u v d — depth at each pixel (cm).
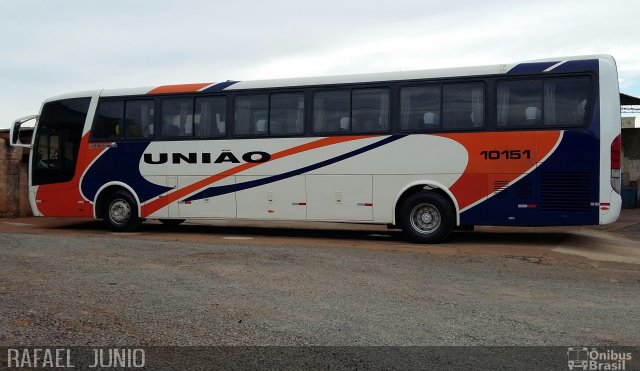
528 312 620
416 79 1129
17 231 1352
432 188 1127
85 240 1124
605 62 1041
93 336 504
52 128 1375
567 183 1042
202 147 1260
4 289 662
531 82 1068
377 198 1146
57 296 634
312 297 664
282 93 1212
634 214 2022
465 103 1101
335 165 1171
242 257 931
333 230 1462
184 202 1273
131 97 1316
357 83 1162
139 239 1166
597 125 1031
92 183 1337
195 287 699
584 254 1036
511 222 1070
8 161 1734
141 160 1302
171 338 505
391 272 834
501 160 1075
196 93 1269
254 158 1224
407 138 1128
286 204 1203
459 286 752
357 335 525
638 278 832
